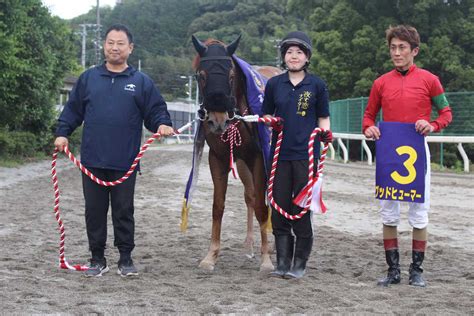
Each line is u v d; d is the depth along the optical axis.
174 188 12.17
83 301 4.05
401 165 4.75
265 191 5.40
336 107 22.08
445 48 22.25
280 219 5.05
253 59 49.31
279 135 4.96
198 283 4.73
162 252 6.12
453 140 16.69
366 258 5.97
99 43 40.62
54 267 5.25
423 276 5.16
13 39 15.88
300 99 4.99
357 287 4.68
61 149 4.90
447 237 7.20
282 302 4.12
